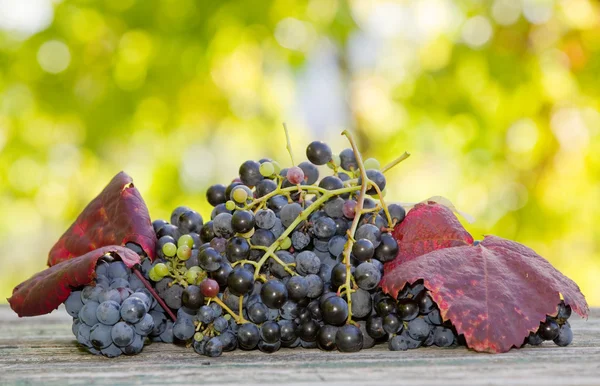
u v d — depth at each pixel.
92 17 3.55
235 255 1.00
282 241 1.01
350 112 3.88
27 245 4.49
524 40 3.62
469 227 3.51
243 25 3.50
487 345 0.94
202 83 3.56
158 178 3.50
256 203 1.05
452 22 3.73
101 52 3.55
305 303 1.02
